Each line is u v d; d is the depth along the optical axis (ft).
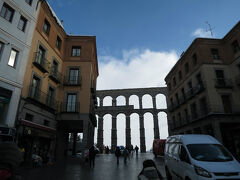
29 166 39.17
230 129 64.64
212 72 67.56
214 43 72.59
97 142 136.87
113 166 42.52
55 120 58.08
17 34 42.55
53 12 62.95
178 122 91.81
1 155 7.14
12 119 38.04
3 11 40.52
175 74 98.17
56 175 28.76
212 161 18.56
